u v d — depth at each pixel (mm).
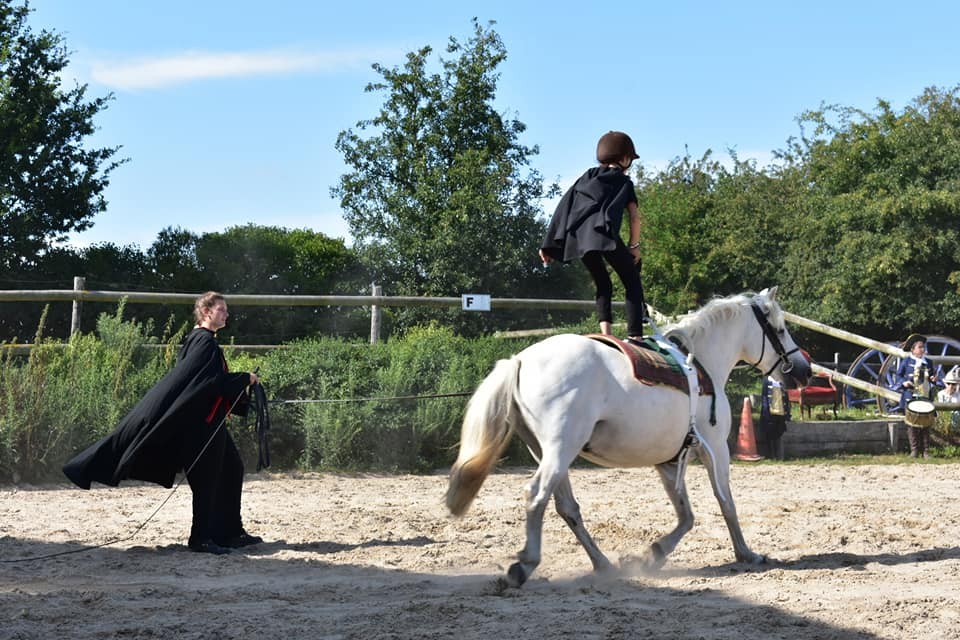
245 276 30281
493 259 30406
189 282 29094
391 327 28672
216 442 7988
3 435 11680
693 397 7230
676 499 7473
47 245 30328
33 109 30172
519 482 12672
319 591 6625
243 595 6457
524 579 6586
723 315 7836
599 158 7539
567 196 7449
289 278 30703
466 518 9758
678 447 7242
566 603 6285
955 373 17125
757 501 11234
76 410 12148
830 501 11242
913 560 7816
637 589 6758
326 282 31641
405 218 31484
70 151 30844
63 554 7770
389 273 31203
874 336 33469
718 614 5969
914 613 5926
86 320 25984
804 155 39844
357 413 13617
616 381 6793
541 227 31344
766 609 6062
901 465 15086
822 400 19250
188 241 30672
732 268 37500
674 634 5504
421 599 6367
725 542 8625
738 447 15820
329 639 5430
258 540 8375
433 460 14086
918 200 29797
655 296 37625
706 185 41625
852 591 6586
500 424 6727
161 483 8070
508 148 33281
